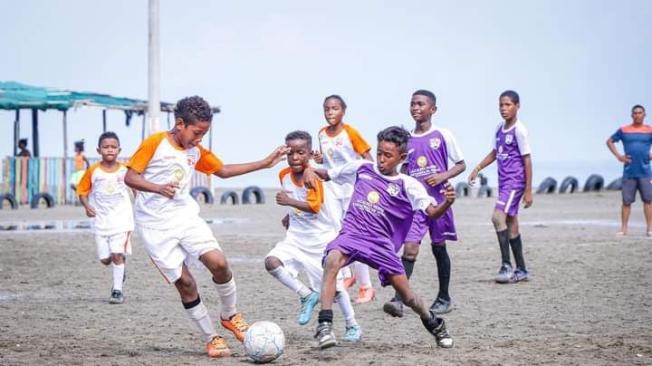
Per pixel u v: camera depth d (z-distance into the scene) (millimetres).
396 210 9328
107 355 9172
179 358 9031
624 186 21969
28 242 21672
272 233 24000
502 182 14758
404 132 9414
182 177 9219
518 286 14328
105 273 16484
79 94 42000
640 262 16891
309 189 10445
